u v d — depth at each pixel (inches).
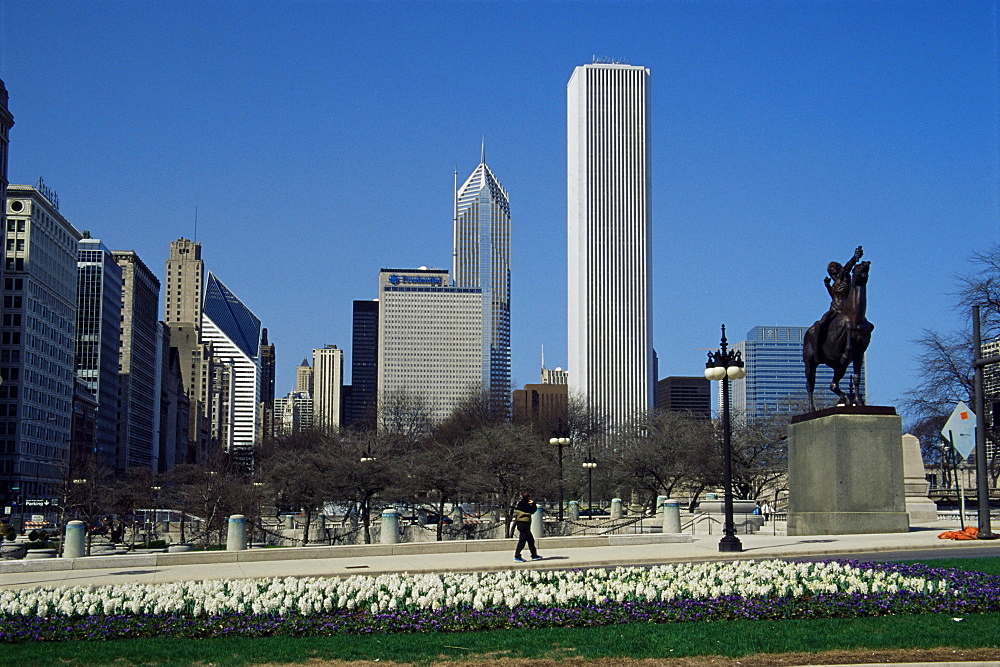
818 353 1817.2
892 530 1707.7
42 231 7716.5
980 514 1587.1
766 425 3882.9
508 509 3152.1
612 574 1104.8
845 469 1717.5
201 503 3599.9
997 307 2728.8
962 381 2817.4
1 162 6988.2
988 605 871.1
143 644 774.5
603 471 3922.2
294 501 3489.2
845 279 1800.0
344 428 5979.3
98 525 4566.9
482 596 907.4
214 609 879.1
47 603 924.6
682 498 3929.6
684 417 4365.2
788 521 1839.3
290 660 710.5
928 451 3068.4
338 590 977.5
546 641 763.4
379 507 3811.5
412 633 817.5
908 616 844.6
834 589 928.9
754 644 731.4
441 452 4101.9
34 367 7495.1
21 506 6983.3
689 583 969.5
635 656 708.0
